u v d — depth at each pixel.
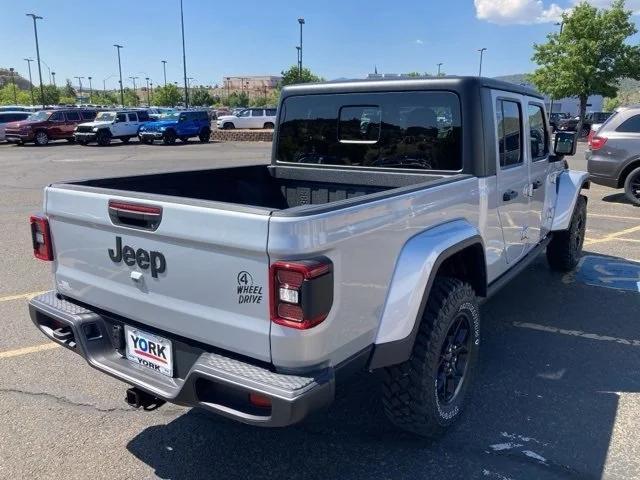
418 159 4.00
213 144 32.22
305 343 2.25
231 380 2.32
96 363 2.91
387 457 3.10
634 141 10.42
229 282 2.38
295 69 52.59
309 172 4.54
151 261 2.64
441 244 2.96
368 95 4.15
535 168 4.77
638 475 2.94
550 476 2.93
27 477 2.95
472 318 3.37
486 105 3.76
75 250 3.04
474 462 3.05
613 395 3.75
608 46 32.78
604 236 8.25
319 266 2.21
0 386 3.90
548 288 5.89
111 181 3.48
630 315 5.16
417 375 2.97
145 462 3.08
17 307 5.38
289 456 3.12
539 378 3.98
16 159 22.08
